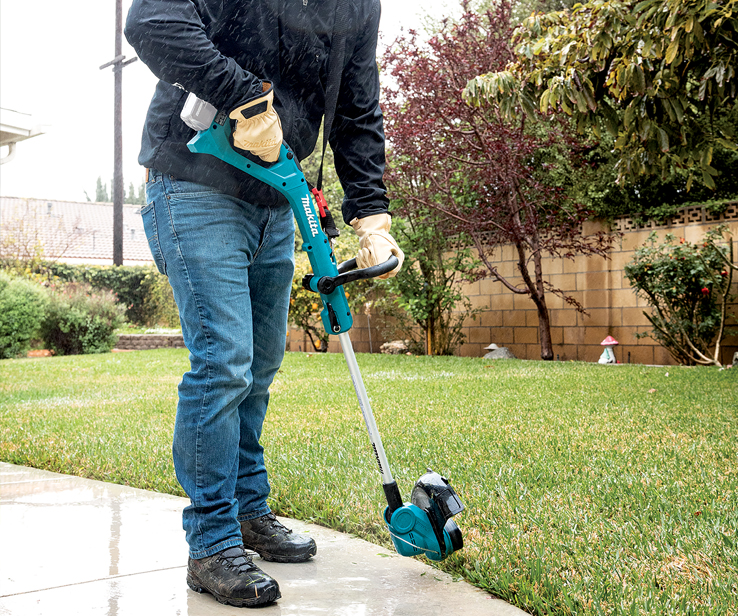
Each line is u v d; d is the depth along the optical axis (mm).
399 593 1583
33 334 12352
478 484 2420
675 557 1687
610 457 2828
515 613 1459
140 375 7750
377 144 1898
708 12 4035
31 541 1954
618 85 4664
